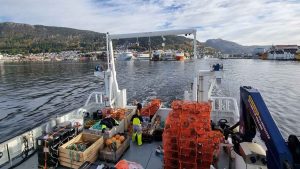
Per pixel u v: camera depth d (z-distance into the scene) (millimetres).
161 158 6746
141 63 126938
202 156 5352
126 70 82250
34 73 76438
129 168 5414
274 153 3939
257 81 52938
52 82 53000
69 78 60906
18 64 141250
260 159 4406
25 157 6895
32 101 32438
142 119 8586
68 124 7598
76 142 7004
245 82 51094
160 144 7734
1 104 30594
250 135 5246
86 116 10047
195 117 6082
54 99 33719
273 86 45375
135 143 7859
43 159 6219
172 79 54969
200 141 5344
